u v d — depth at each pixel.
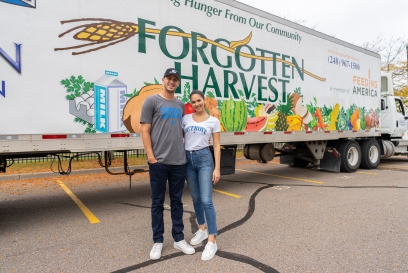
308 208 5.06
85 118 4.19
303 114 7.45
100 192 6.70
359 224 4.21
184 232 3.99
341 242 3.58
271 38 6.76
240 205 5.29
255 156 7.61
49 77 3.89
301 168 10.18
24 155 4.45
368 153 9.58
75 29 4.11
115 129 4.48
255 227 4.14
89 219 4.66
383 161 12.24
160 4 4.99
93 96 4.27
